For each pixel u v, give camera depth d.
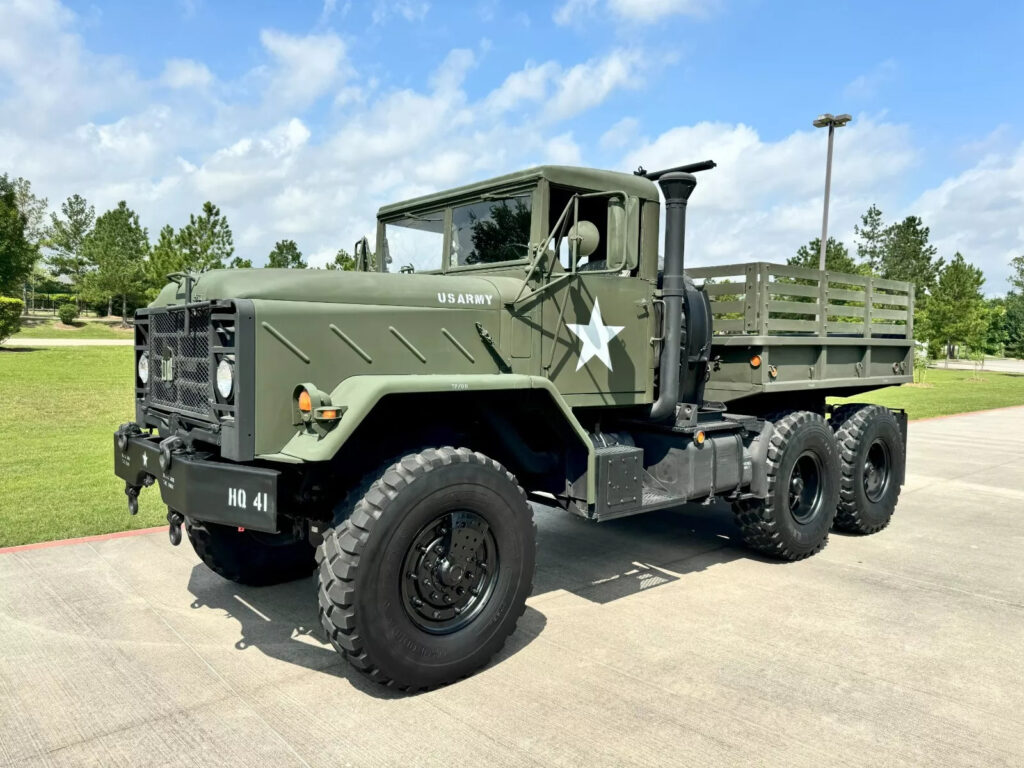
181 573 4.44
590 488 3.66
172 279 3.77
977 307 32.81
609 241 3.52
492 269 4.04
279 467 3.20
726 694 3.02
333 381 3.16
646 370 4.33
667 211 4.13
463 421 3.72
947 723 2.80
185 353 3.40
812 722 2.80
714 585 4.43
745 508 4.85
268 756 2.55
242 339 2.90
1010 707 2.94
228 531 4.05
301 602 4.04
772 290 4.97
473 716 2.83
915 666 3.30
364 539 2.82
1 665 3.22
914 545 5.40
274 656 3.36
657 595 4.23
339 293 3.24
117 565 4.55
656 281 4.42
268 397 2.98
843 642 3.57
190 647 3.44
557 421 3.66
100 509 5.79
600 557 5.01
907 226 37.16
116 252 47.62
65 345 28.83
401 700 2.96
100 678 3.12
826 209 17.25
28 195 57.31
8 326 26.09
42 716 2.81
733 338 4.95
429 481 2.97
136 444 3.53
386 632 2.87
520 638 3.60
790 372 5.14
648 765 2.51
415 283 3.48
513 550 3.28
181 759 2.54
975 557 5.08
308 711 2.87
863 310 5.79
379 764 2.51
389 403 3.44
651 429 4.49
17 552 4.75
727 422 4.68
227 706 2.90
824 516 5.07
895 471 5.87
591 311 4.03
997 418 14.68
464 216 4.23
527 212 3.86
